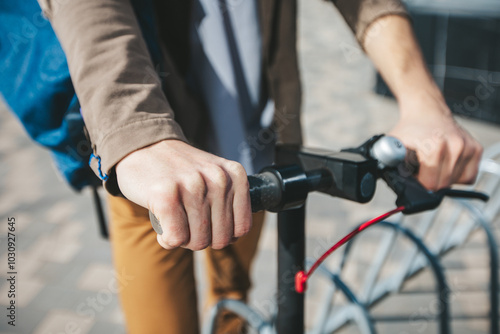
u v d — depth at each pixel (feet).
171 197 1.62
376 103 15.47
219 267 4.36
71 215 9.45
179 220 1.64
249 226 1.81
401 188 2.22
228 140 3.49
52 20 2.24
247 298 4.74
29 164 11.53
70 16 2.15
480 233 9.00
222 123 3.46
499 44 13.17
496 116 13.92
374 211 9.72
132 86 2.02
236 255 4.33
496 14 12.92
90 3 2.16
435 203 2.23
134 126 1.90
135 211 3.21
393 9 2.83
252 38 3.51
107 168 1.86
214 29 3.31
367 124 13.96
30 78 2.66
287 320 2.43
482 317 7.05
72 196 10.09
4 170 11.25
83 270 8.00
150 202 1.66
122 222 3.35
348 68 18.37
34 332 6.73
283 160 2.47
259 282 7.79
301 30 23.18
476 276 7.95
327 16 25.38
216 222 1.73
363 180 2.13
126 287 3.47
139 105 1.97
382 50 2.79
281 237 2.30
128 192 1.78
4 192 10.27
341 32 22.66
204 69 3.38
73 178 3.02
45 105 2.68
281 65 3.67
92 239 8.75
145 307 3.45
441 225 8.96
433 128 2.42
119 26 2.16
